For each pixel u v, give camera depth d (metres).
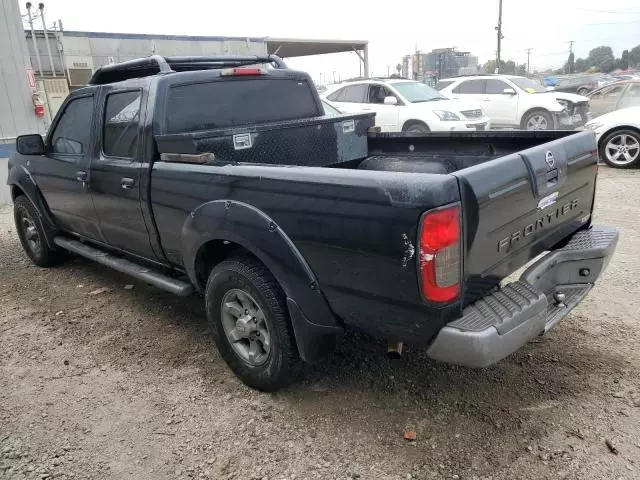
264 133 3.85
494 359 2.41
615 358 3.54
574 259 3.31
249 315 3.30
